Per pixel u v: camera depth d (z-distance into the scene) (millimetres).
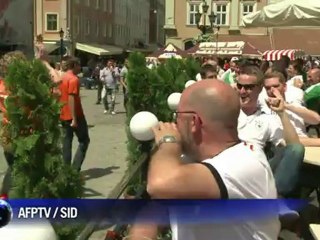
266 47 25344
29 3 60281
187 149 1964
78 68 7754
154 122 2514
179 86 7297
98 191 6910
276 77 4863
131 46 95625
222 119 1939
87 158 9711
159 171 1817
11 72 4035
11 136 3969
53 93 4152
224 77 11430
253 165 1924
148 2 119938
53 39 62562
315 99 6758
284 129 4238
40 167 3855
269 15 7012
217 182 1826
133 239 1945
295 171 4082
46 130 3957
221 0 57844
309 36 9867
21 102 3965
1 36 57188
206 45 26969
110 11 80875
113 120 16859
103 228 2338
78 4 66750
